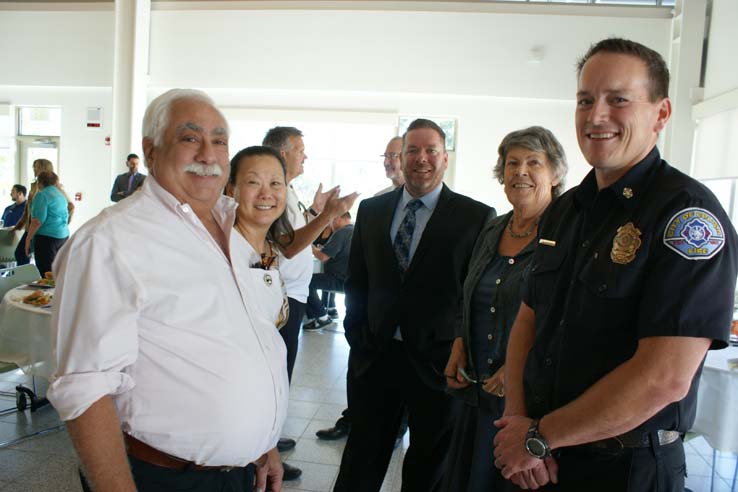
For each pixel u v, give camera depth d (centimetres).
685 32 692
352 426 221
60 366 104
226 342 121
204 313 118
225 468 125
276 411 134
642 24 762
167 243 116
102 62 910
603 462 109
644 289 103
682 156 696
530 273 142
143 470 117
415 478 211
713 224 99
